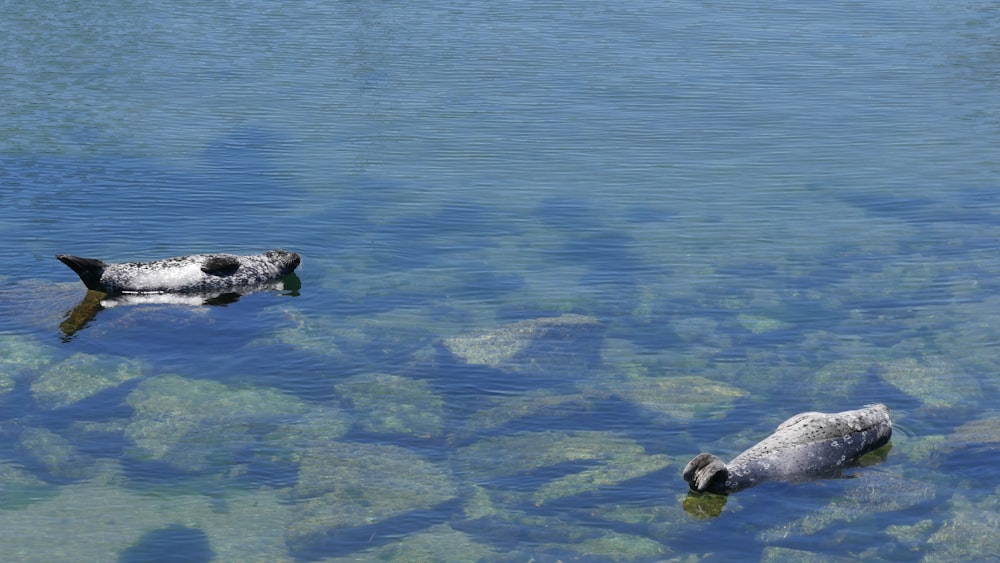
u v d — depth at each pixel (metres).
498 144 20.59
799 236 16.25
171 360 12.23
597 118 22.23
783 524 9.32
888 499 9.66
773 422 10.92
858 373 11.92
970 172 19.09
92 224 16.30
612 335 12.88
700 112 22.69
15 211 16.69
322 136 20.86
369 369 12.05
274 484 9.91
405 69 25.45
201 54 26.30
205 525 9.29
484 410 11.17
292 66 25.55
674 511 9.49
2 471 10.01
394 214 17.06
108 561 8.77
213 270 14.20
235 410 11.16
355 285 14.41
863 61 26.34
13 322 13.05
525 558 8.88
